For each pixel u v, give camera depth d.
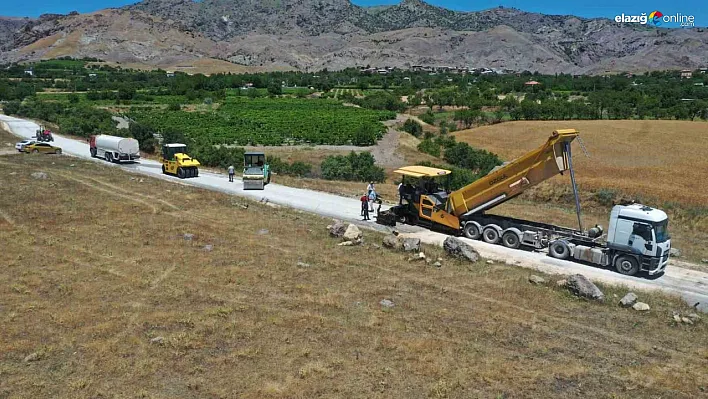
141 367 13.66
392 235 26.33
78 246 23.50
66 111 95.25
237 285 19.44
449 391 12.85
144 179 40.28
